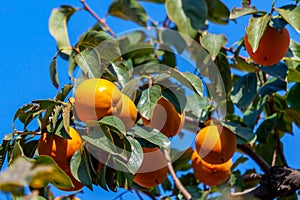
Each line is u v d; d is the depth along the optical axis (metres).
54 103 1.18
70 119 1.19
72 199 1.21
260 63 1.40
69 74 1.46
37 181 1.02
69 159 1.17
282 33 1.37
